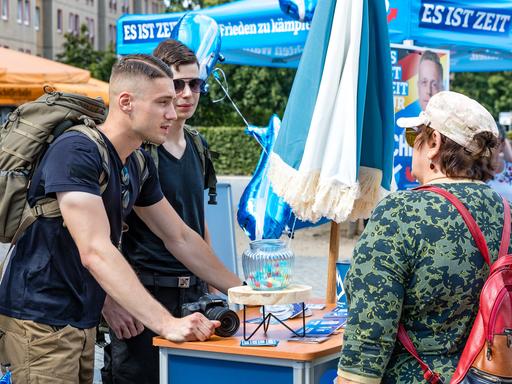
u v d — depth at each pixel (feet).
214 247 17.67
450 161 9.17
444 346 8.79
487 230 8.85
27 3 162.20
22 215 11.51
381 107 13.65
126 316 13.15
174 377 11.06
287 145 13.29
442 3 25.49
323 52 13.28
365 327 8.66
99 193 11.40
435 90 23.73
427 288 8.70
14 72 45.47
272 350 10.30
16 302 11.55
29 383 11.46
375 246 8.78
